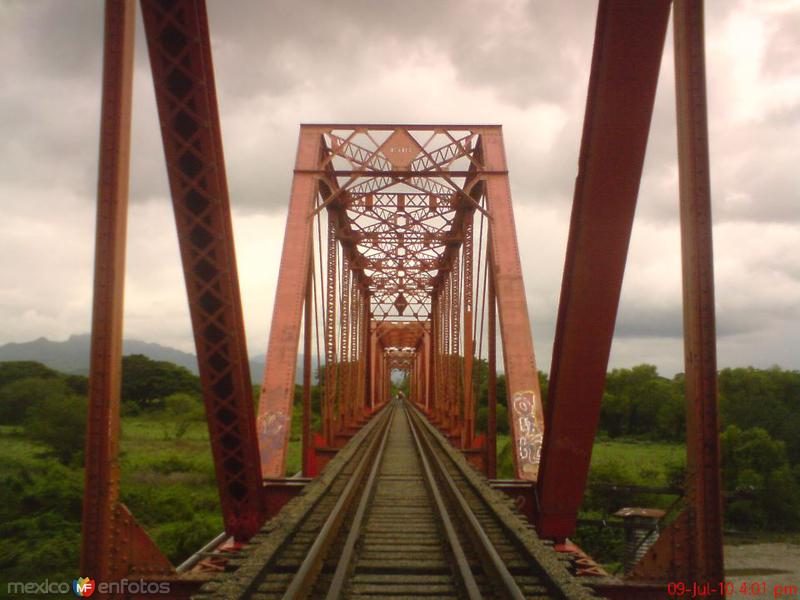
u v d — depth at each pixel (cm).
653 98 643
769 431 3525
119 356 525
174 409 5397
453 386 2739
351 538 691
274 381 1414
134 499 2128
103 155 514
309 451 1670
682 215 539
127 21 527
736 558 2200
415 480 1262
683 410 5109
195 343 743
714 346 522
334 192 1877
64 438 2817
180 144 678
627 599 579
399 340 7188
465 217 2320
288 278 1602
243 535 845
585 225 710
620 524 1620
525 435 1335
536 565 594
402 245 3014
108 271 512
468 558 653
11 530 1611
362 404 3847
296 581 513
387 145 1852
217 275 718
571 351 772
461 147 1845
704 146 532
